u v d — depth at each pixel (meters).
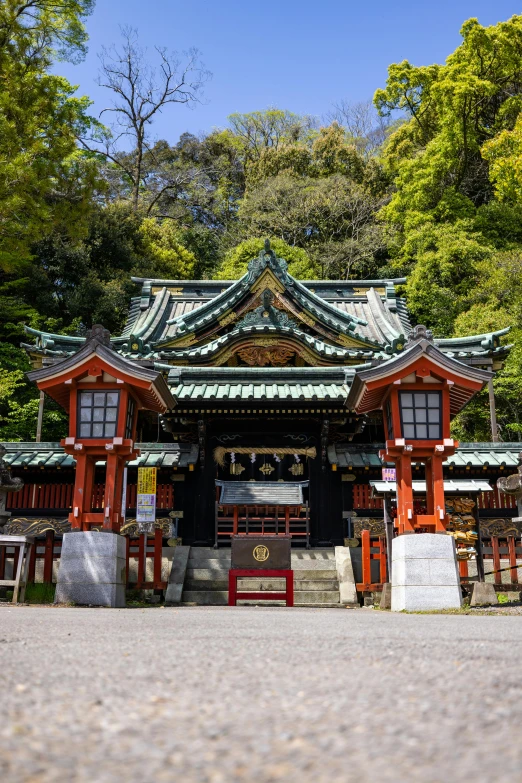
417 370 10.16
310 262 41.28
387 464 16.38
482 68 40.53
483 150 33.22
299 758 1.71
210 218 54.88
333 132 49.47
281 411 16.66
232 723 2.05
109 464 10.42
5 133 20.17
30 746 1.78
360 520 16.00
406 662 3.30
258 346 18.00
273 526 16.41
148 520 13.01
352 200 44.78
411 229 39.31
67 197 23.62
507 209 37.62
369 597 12.88
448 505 12.02
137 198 49.81
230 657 3.50
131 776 1.55
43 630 5.10
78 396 10.59
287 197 45.56
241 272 39.34
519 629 5.50
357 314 23.06
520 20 41.00
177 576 14.24
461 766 1.64
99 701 2.34
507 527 15.27
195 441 17.42
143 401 11.48
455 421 29.67
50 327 32.03
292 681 2.77
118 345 20.11
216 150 58.44
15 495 15.85
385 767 1.63
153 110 51.19
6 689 2.53
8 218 21.59
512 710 2.21
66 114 21.72
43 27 21.25
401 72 44.03
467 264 33.56
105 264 38.00
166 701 2.36
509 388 27.70
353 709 2.24
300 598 13.75
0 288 30.78
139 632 4.99
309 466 17.28
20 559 10.12
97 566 9.82
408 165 40.97
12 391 27.50
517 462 15.59
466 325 28.42
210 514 16.86
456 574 9.46
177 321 19.72
